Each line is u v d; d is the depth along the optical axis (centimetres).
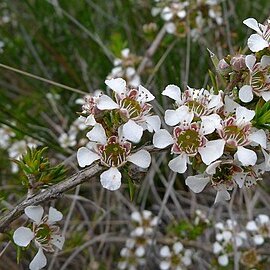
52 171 8
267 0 19
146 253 15
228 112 7
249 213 15
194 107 7
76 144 16
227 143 7
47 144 14
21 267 15
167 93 8
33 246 9
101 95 7
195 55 17
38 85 19
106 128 8
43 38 19
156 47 17
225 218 16
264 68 7
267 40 7
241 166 8
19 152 15
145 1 19
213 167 7
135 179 8
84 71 18
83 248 15
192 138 7
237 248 14
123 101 7
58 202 16
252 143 7
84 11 19
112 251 16
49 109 18
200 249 15
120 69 16
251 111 7
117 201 16
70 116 18
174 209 17
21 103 17
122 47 17
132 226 15
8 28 20
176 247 14
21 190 15
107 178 7
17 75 18
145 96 7
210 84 16
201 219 15
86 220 15
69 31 19
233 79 8
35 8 19
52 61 19
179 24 17
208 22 17
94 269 15
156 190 17
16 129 13
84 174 8
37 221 8
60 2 19
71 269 16
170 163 7
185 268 14
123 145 7
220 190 7
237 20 18
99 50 18
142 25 19
